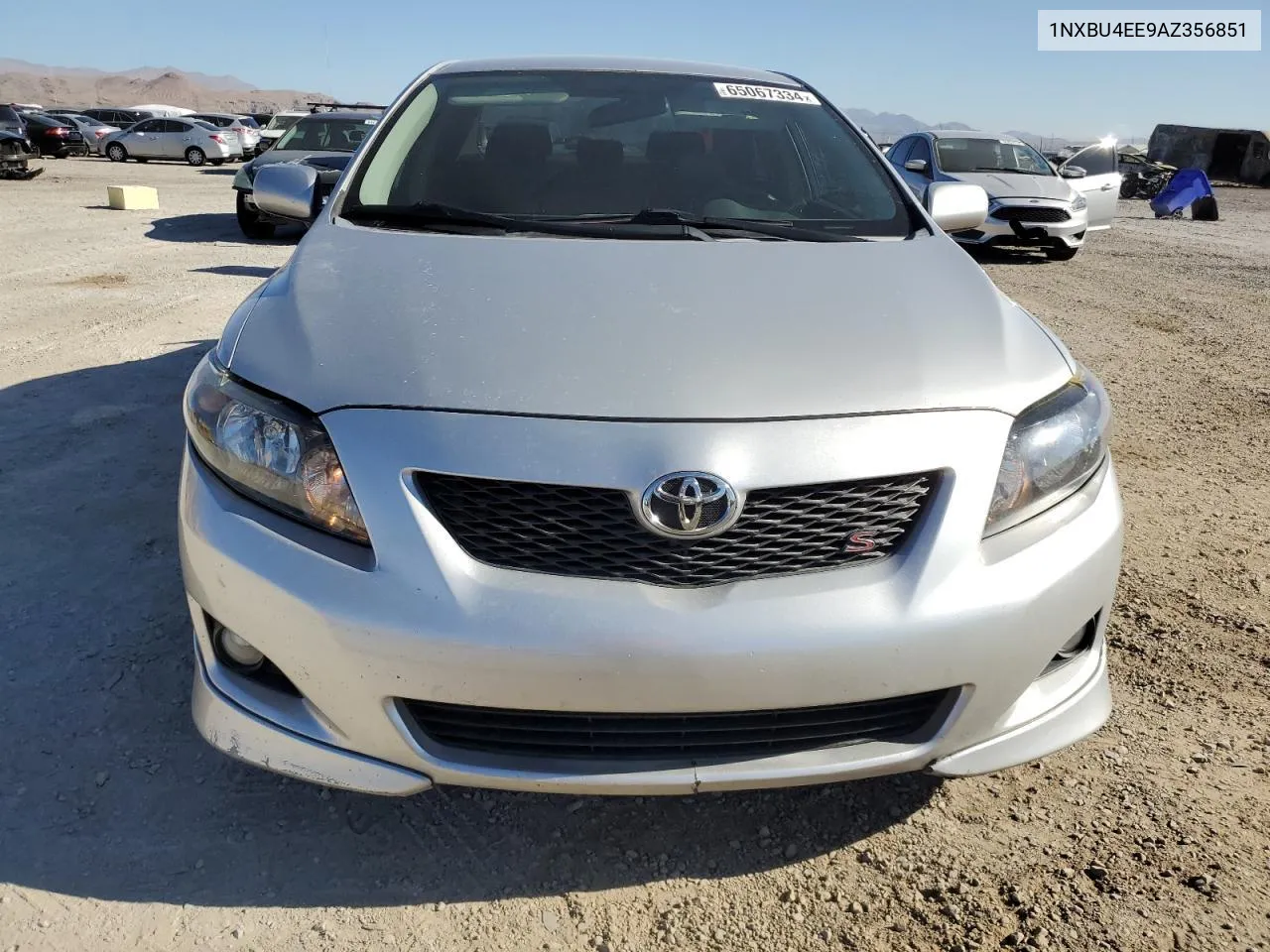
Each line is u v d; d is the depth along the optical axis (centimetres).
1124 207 2264
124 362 525
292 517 173
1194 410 513
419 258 222
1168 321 757
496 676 160
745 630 161
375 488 166
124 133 3048
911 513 173
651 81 318
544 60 332
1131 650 272
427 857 195
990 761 182
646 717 166
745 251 235
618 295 203
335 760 175
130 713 233
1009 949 175
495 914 182
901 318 203
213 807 205
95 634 264
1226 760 226
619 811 209
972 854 198
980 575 170
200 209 1437
